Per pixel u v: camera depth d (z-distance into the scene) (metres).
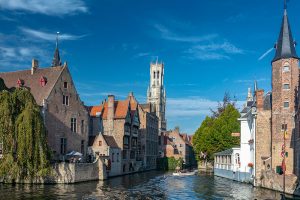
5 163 37.91
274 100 44.66
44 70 54.28
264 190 40.88
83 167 46.50
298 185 36.50
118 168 61.06
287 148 42.59
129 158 68.12
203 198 34.44
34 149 39.03
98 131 64.12
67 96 53.12
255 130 46.75
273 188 41.12
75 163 44.84
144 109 87.62
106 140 58.34
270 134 46.12
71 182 43.88
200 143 78.38
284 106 43.69
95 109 68.19
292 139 42.47
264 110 46.84
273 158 43.78
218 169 64.19
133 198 33.59
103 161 51.31
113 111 65.88
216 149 74.25
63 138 51.88
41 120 40.16
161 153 98.00
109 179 52.84
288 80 43.84
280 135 43.44
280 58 44.47
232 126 73.00
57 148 50.62
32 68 54.50
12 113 39.06
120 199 32.72
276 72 44.91
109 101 66.19
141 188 41.62
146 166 80.62
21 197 31.08
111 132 65.25
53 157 46.09
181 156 98.44
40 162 39.41
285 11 46.22
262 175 44.06
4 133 38.28
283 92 43.91
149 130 84.62
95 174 49.47
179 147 112.62
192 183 49.06
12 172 38.06
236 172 53.38
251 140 49.06
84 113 56.41
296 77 43.97
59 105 51.41
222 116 76.81
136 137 72.44
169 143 100.75
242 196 35.81
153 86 171.25
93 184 44.25
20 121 38.69
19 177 40.06
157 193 37.44
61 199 31.05
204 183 49.19
